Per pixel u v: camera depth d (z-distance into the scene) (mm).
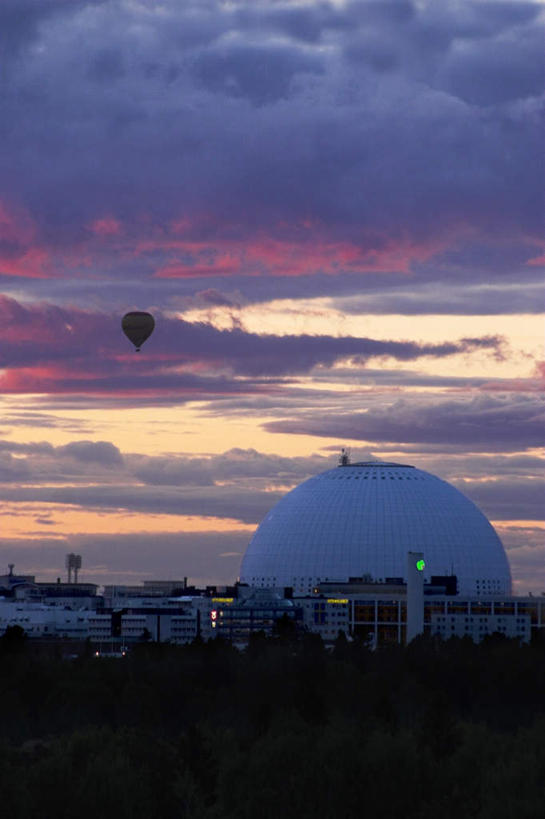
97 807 163500
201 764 172875
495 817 162000
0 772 165875
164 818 166000
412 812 170625
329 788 170875
